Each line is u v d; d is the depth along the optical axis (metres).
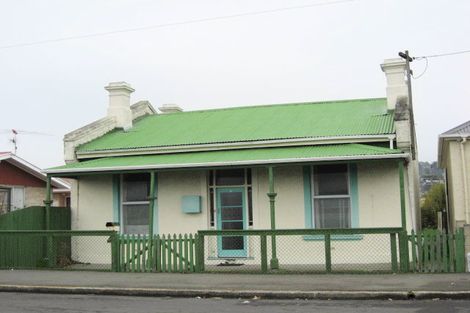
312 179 15.88
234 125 18.67
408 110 15.50
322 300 10.48
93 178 17.83
